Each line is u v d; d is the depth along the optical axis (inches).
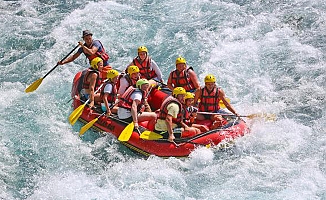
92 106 669.9
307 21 902.4
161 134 611.8
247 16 933.8
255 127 645.3
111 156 629.6
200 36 892.6
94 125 666.2
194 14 965.2
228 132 610.5
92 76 674.2
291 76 781.9
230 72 796.6
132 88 637.9
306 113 699.4
